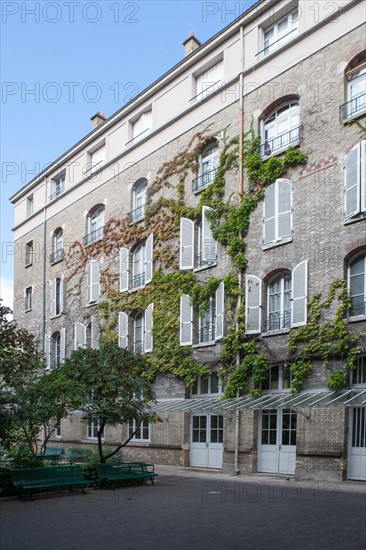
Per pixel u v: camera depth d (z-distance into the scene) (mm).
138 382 15734
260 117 20625
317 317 17344
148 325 23844
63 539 9078
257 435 18859
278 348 18391
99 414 15266
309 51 19172
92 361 15734
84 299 29719
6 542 8930
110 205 28516
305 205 18406
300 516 10453
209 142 22938
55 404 14938
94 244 29359
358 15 17859
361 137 17141
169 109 25156
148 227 25312
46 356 32406
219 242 21250
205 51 23312
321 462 16469
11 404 14461
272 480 16766
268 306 19438
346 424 16219
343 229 17156
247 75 21406
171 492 14133
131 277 26406
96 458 16906
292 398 16891
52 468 14031
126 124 28109
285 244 18859
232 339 19812
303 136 18828
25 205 37812
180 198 23672
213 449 20688
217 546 8453
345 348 16281
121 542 8820
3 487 13586
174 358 22344
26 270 36594
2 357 14734
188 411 19250
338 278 17031
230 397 19391
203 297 21641
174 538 9000
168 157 24812
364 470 15773
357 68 17734
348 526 9531
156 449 22656
